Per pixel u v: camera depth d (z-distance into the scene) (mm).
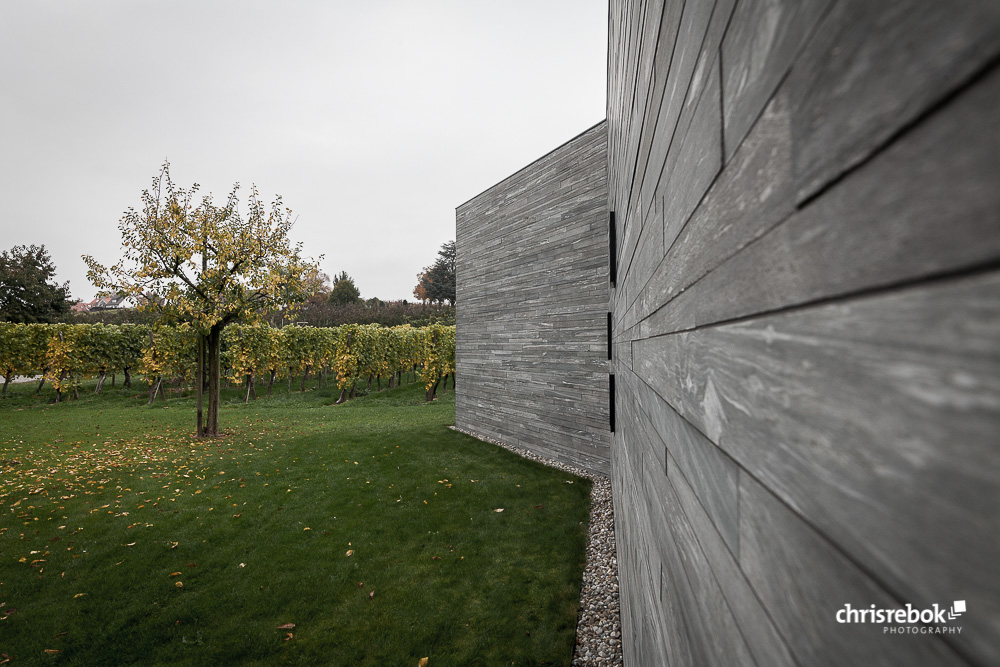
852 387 202
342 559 3998
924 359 141
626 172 1754
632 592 1732
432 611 3199
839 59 206
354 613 3205
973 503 113
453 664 2682
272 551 4180
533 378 7199
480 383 8812
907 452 155
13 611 3293
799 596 269
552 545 4117
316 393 16938
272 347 15570
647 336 1057
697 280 517
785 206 280
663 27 742
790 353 279
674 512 709
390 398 15930
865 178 186
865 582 192
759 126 322
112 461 7379
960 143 116
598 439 5969
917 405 147
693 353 546
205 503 5438
